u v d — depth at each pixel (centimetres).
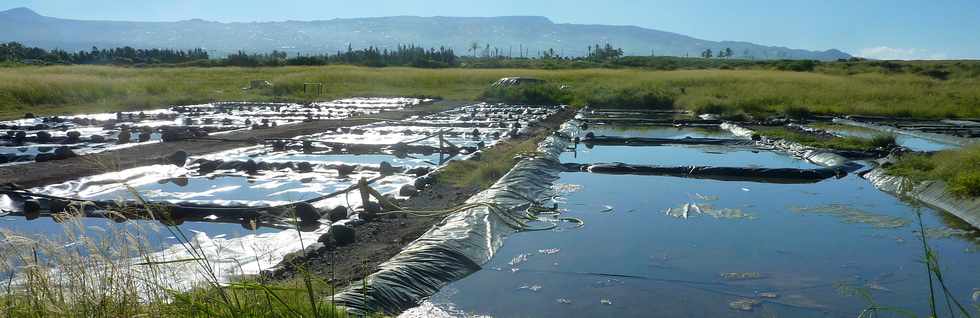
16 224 822
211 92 3466
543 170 1250
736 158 1541
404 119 2311
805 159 1509
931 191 1038
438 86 4141
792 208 991
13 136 1675
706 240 811
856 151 1543
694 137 1975
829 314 581
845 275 686
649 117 2630
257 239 761
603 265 707
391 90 3831
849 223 902
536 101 3212
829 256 751
